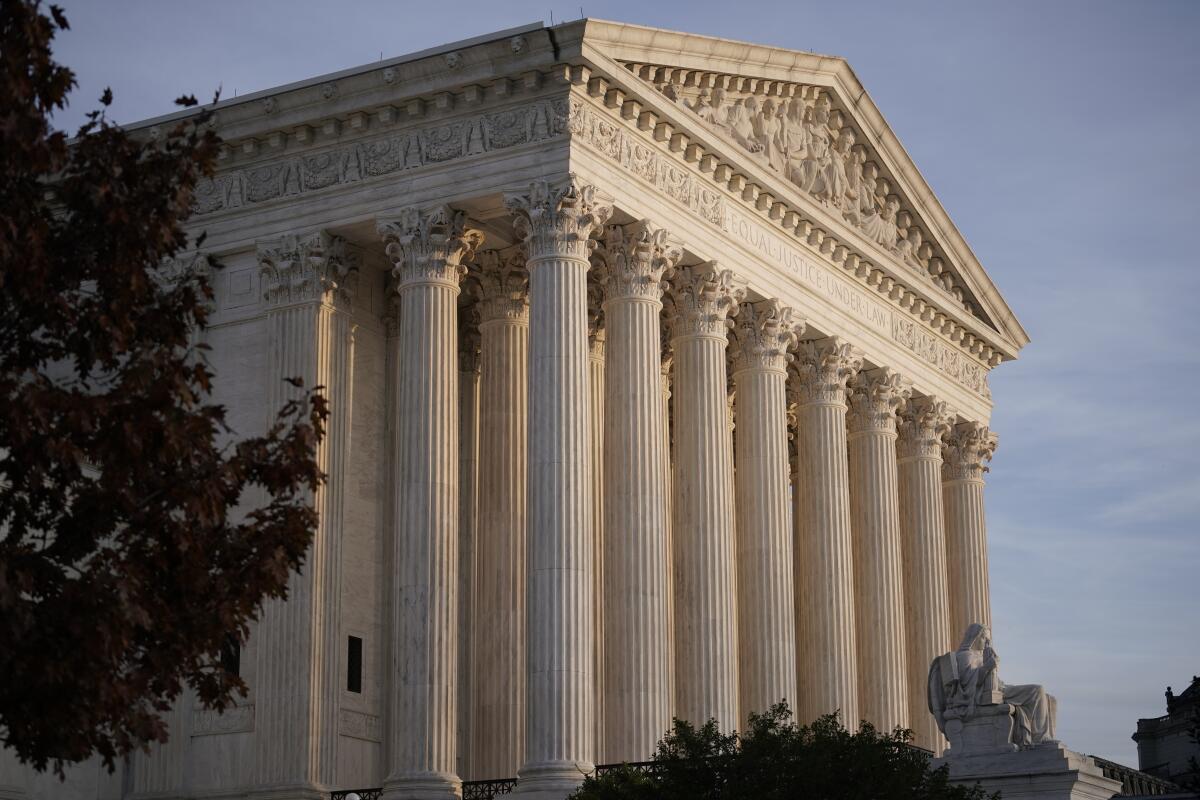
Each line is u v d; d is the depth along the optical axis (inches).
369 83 2657.5
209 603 1397.6
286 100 2711.6
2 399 1294.3
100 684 1293.1
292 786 2534.5
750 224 3011.8
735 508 3233.3
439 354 2603.3
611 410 2674.7
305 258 2723.9
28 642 1282.0
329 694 2618.1
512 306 2886.3
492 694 2765.7
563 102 2568.9
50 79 1391.5
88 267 1421.0
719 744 2063.2
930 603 3582.7
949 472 3878.0
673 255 2760.8
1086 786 2347.4
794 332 3100.4
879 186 3484.3
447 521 2564.0
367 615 2770.7
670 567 3122.5
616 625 2588.6
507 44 2551.7
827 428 3230.8
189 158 1482.5
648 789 2038.6
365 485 2805.1
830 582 3159.5
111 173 1421.0
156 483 1378.0
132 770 2696.9
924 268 3666.3
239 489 1422.2
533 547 2477.9
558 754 2397.9
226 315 2802.7
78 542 1385.3
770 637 2933.1
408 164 2667.3
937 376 3688.5
